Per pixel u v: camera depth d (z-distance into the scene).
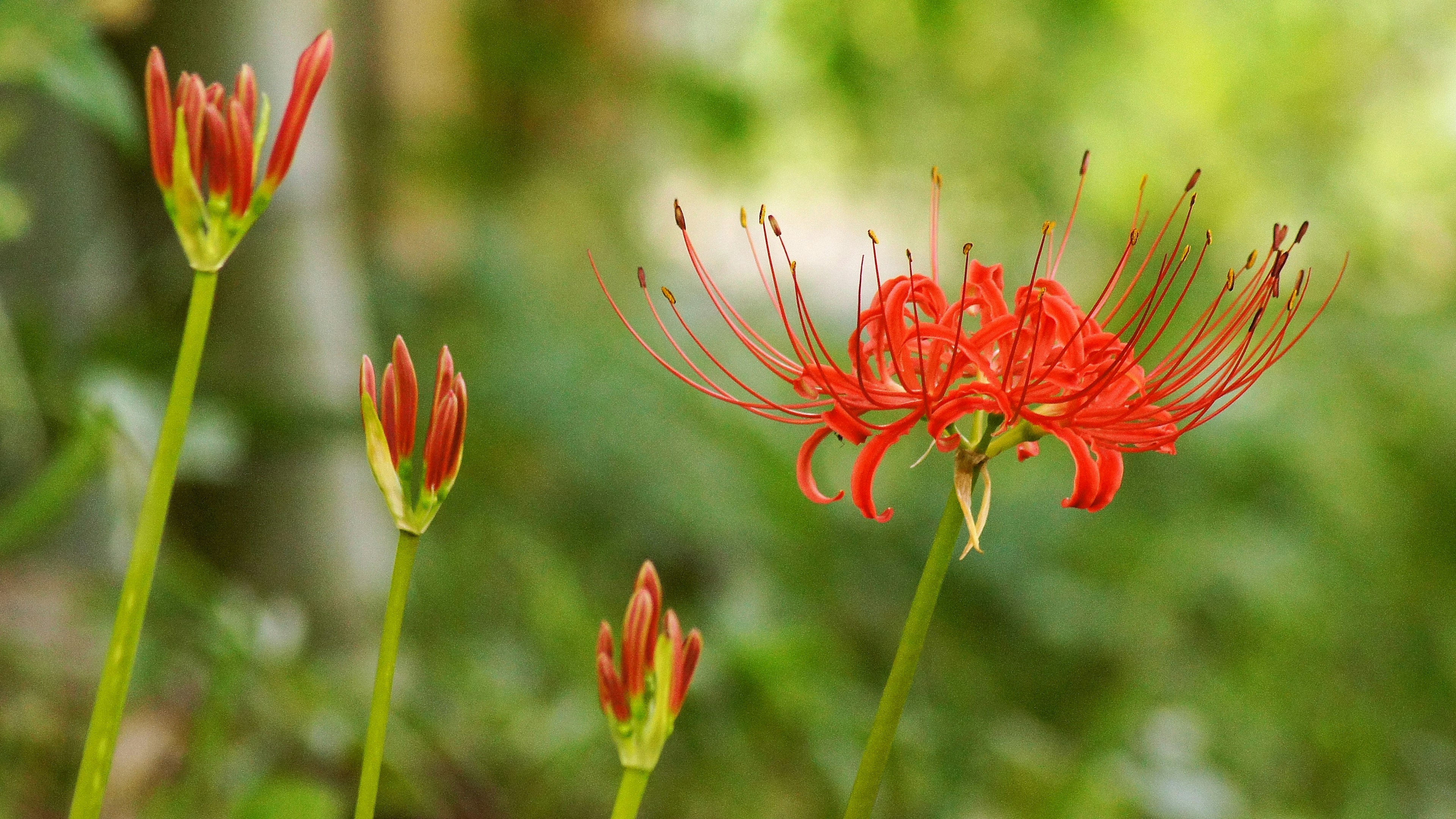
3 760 1.59
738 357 3.34
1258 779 2.90
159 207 2.13
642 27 4.08
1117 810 2.15
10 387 1.44
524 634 2.61
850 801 1.16
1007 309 1.19
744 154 3.89
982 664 3.04
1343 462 3.27
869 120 3.68
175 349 1.76
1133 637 3.08
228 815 1.46
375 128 3.99
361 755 1.86
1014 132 3.67
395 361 1.15
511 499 3.07
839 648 2.78
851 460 3.31
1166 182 3.77
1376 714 3.12
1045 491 3.28
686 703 2.09
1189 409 1.20
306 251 2.21
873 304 1.18
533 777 2.12
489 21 4.03
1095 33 3.58
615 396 3.04
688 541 3.06
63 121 1.95
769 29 3.73
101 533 1.95
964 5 3.48
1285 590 3.12
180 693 1.79
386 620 1.16
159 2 2.00
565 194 4.09
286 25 2.16
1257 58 3.88
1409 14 3.81
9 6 1.38
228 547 2.21
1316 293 3.77
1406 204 3.88
